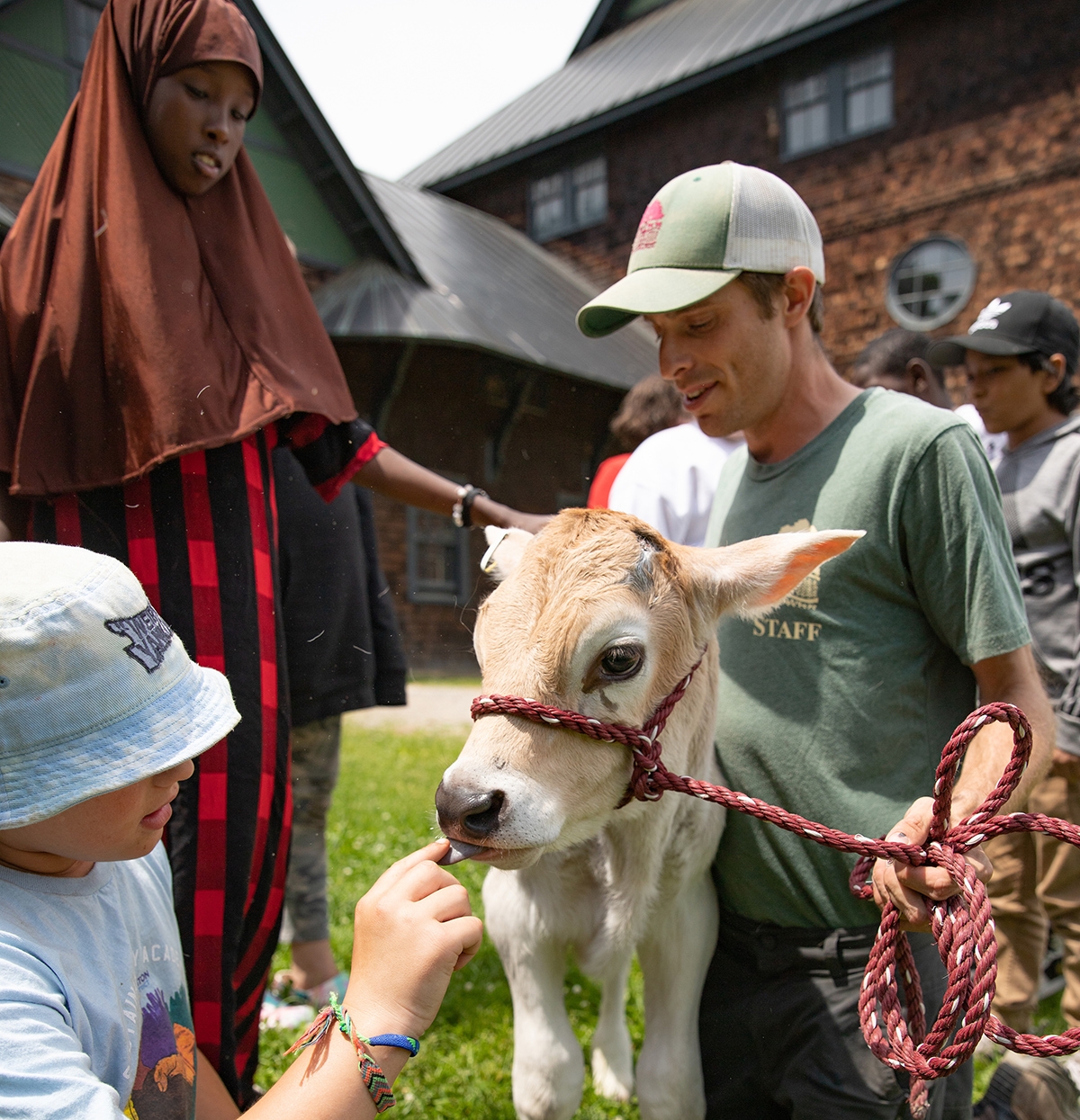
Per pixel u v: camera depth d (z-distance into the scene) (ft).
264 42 40.06
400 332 39.78
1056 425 11.60
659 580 6.22
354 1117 3.85
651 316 7.27
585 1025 10.28
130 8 6.92
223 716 4.31
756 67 54.85
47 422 6.68
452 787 5.50
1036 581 11.18
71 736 3.77
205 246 7.29
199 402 6.72
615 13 72.54
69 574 3.92
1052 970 12.53
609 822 6.67
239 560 6.91
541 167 64.34
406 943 4.12
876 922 6.72
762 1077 7.13
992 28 48.21
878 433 6.71
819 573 6.77
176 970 5.05
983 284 48.96
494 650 6.05
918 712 6.71
